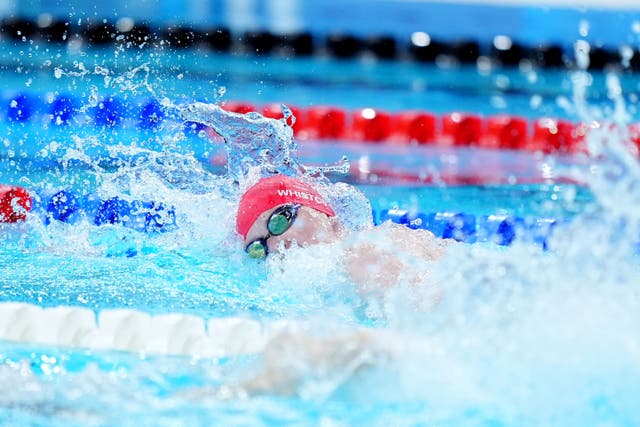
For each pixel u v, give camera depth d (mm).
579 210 15391
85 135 18203
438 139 22141
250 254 11203
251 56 30938
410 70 31016
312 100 24500
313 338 7648
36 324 8875
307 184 11953
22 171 15703
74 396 7152
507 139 21812
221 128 13055
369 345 7594
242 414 6816
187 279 10852
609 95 26750
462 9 33000
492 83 28812
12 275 10773
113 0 30984
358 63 31969
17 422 6594
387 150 20953
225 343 8719
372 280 9750
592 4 32688
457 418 6828
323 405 6988
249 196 11438
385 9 33094
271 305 9828
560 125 21844
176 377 7703
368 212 12555
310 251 10750
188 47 30109
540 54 32000
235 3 32406
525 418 6805
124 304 9734
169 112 19156
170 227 13109
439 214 14625
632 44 31250
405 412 6883
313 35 32219
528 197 16469
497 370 7426
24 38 29953
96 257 11852
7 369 7836
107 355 8391
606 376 7379
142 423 6609
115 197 13773
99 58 26969
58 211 13750
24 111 19969
